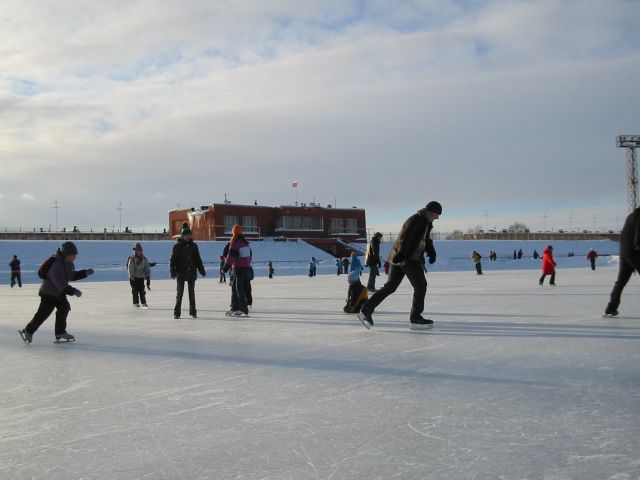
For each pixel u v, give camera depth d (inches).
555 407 161.5
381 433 142.9
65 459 129.9
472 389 186.1
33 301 750.5
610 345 263.7
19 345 313.7
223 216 2768.2
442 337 303.9
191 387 199.9
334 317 430.3
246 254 448.1
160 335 342.3
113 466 124.9
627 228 349.1
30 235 3265.3
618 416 151.2
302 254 2608.3
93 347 300.5
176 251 448.1
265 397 183.3
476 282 928.9
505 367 219.6
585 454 123.8
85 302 669.3
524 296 581.6
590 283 802.8
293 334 331.3
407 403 170.7
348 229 3090.6
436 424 148.9
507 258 2763.3
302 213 2947.8
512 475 113.4
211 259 2271.2
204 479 116.3
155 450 134.7
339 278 1395.2
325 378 209.3
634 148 3144.7
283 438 141.2
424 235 331.9
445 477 113.4
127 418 162.6
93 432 149.9
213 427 151.9
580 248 3476.9
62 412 170.6
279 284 1060.5
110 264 2001.7
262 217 2874.0
